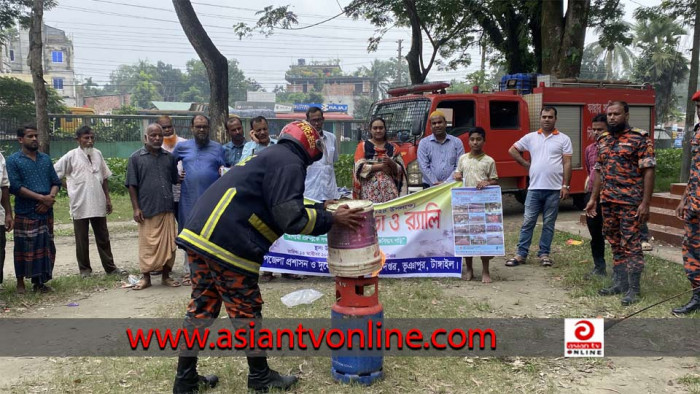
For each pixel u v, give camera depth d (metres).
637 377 4.13
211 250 3.69
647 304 5.67
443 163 7.29
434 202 6.72
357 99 88.62
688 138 15.42
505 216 12.59
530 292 6.30
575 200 13.35
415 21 19.06
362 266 3.92
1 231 6.23
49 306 6.16
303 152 3.89
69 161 7.19
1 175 6.10
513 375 4.19
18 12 26.64
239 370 4.34
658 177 18.55
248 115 47.91
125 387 4.10
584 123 12.50
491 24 20.06
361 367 4.05
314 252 6.82
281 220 3.67
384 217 6.73
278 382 3.97
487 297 6.11
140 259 6.74
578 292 6.15
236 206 3.73
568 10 15.59
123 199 16.22
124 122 32.69
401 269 6.76
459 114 11.25
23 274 6.51
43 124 15.90
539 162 7.45
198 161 6.69
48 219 6.65
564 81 12.40
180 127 32.31
